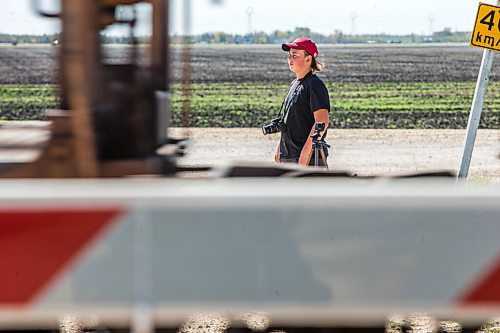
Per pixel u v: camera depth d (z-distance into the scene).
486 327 13.37
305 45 18.30
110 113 10.00
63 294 6.57
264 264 6.59
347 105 66.38
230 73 100.88
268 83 87.38
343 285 6.67
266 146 42.94
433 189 6.75
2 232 6.43
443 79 93.50
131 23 10.73
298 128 18.67
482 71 19.30
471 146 19.72
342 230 6.59
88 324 11.91
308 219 6.56
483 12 18.89
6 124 12.20
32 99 66.38
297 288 6.64
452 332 11.66
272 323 9.37
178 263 6.55
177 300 6.60
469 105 67.31
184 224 6.50
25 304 6.56
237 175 10.64
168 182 8.63
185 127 11.96
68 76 9.23
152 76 10.98
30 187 6.84
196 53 136.38
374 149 42.78
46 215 6.44
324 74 98.94
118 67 10.26
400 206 6.59
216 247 6.54
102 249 6.52
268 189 6.72
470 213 6.63
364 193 6.60
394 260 6.66
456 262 6.69
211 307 6.62
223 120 55.31
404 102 69.25
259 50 147.50
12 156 9.67
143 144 10.43
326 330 10.14
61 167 9.44
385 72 103.25
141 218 6.49
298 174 10.53
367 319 9.14
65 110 9.45
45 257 6.50
